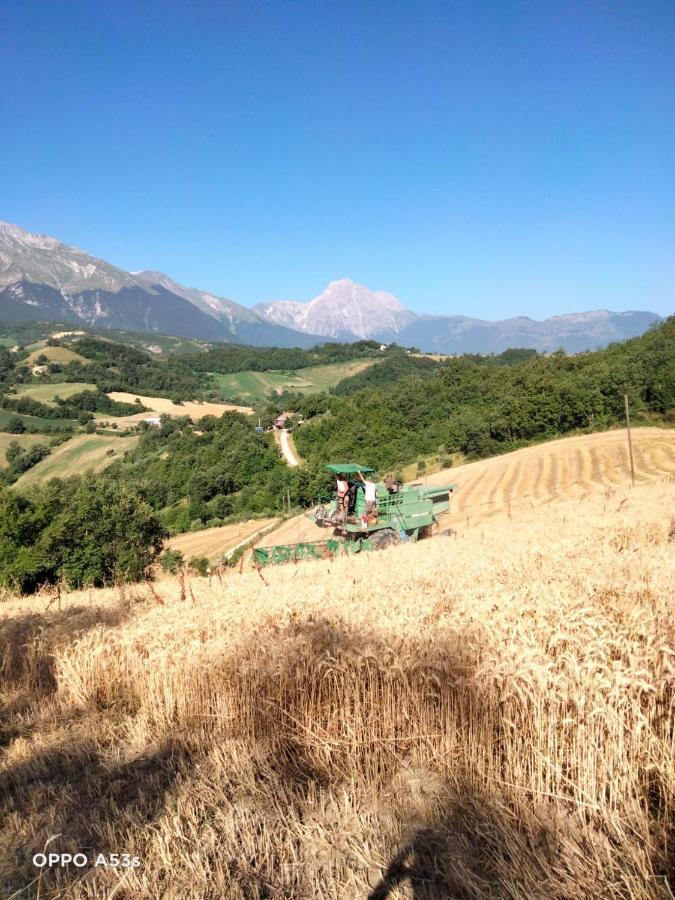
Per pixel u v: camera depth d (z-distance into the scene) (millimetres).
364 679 5086
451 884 3404
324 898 3400
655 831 3600
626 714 4008
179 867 3662
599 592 6438
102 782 4832
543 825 3766
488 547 14031
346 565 13570
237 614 7246
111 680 6684
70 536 27375
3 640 7801
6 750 5582
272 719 5242
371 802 4238
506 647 4637
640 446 51969
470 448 72562
